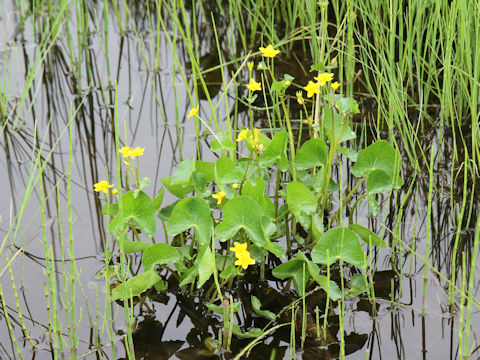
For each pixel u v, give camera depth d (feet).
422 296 6.81
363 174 7.25
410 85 10.94
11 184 9.29
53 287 5.87
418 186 8.82
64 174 9.53
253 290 7.03
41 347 6.31
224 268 6.91
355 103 6.73
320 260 6.46
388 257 7.48
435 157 9.41
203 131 10.53
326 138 9.48
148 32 13.88
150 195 8.87
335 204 8.46
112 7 14.58
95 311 6.77
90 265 7.49
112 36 13.80
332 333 6.34
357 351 6.11
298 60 12.31
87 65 12.28
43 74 12.41
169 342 6.35
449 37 8.93
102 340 6.35
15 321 6.64
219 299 6.90
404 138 9.13
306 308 6.68
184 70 12.45
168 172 9.48
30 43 13.30
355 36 11.80
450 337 6.22
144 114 11.16
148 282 6.55
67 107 11.43
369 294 6.70
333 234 6.42
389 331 6.34
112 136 10.55
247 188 6.80
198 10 14.24
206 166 7.51
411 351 6.08
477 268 7.22
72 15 14.39
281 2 12.80
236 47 13.09
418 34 10.07
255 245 7.09
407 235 7.86
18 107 11.39
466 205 8.33
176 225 6.69
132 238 7.85
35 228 8.21
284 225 7.48
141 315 6.70
